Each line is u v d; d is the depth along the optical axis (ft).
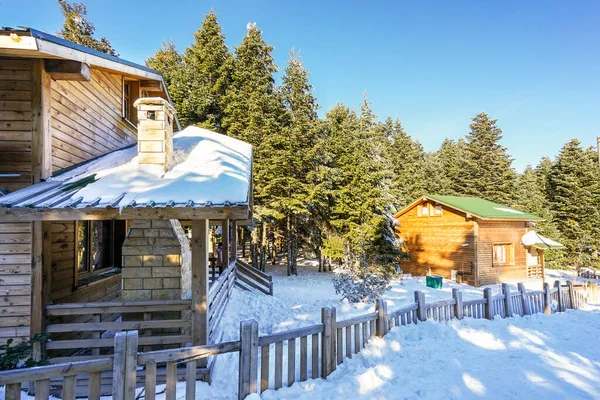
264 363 11.69
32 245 15.01
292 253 65.98
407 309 19.70
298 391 11.95
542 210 99.91
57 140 17.85
